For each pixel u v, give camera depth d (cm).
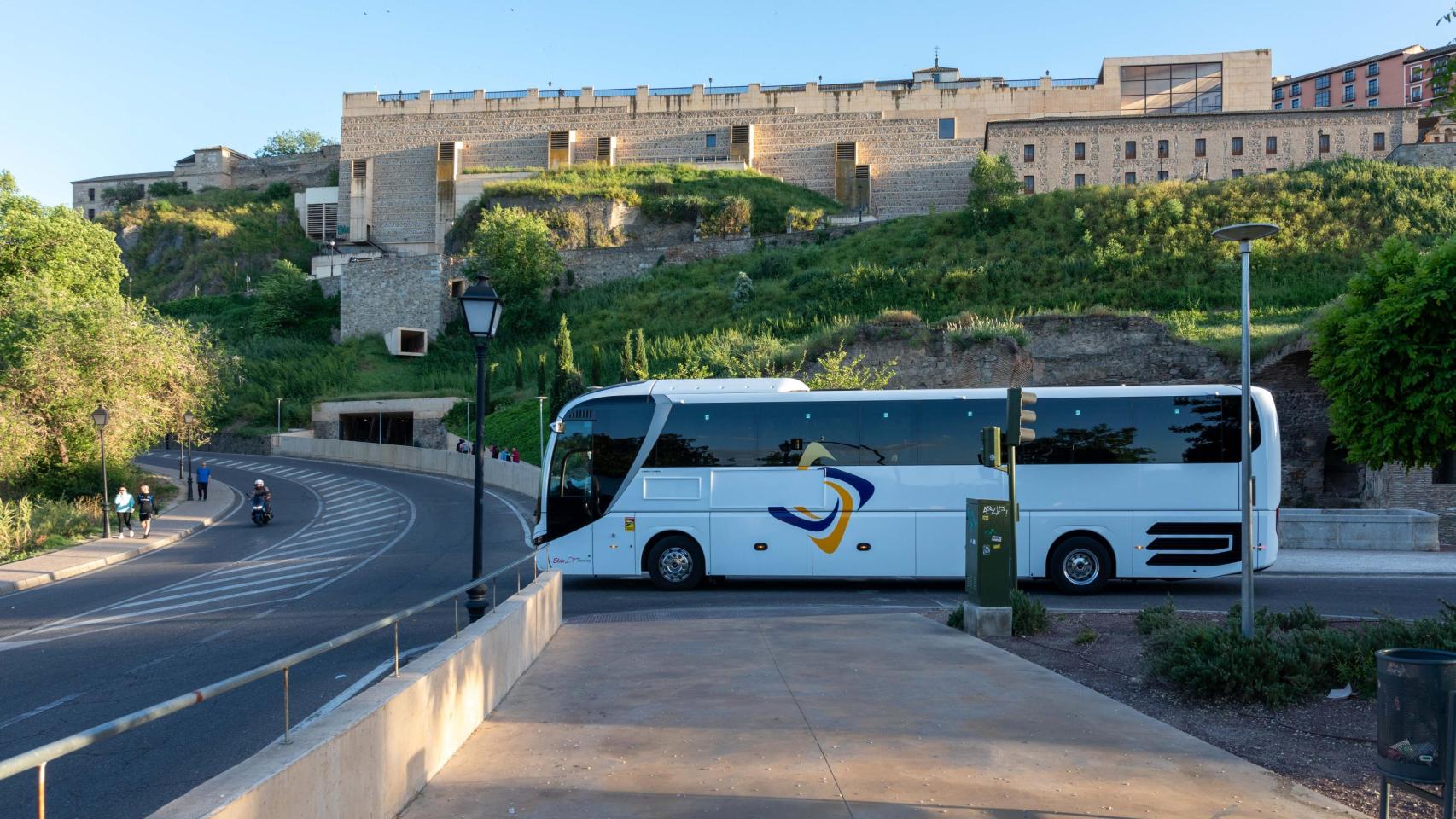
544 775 665
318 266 9375
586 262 7844
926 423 1756
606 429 1828
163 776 717
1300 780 648
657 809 591
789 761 684
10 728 895
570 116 9625
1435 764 496
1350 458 2327
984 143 8919
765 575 1767
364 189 9794
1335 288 4700
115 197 13238
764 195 8569
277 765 423
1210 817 571
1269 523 1678
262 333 8375
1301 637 912
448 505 3781
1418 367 2141
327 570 2220
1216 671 853
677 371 4472
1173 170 7569
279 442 6675
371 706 551
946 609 1523
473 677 783
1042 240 6081
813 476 1766
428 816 586
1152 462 1702
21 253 5091
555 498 1825
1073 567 1706
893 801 598
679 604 1639
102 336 3766
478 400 1415
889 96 9138
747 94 9388
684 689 929
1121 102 8662
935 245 6512
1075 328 3728
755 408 1798
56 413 3659
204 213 11288
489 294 1416
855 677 971
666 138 9512
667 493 1794
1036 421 1731
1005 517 1250
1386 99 11306
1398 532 2245
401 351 7425
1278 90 12475
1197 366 3581
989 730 763
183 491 4588
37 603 1927
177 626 1512
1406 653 522
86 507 3650
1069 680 955
